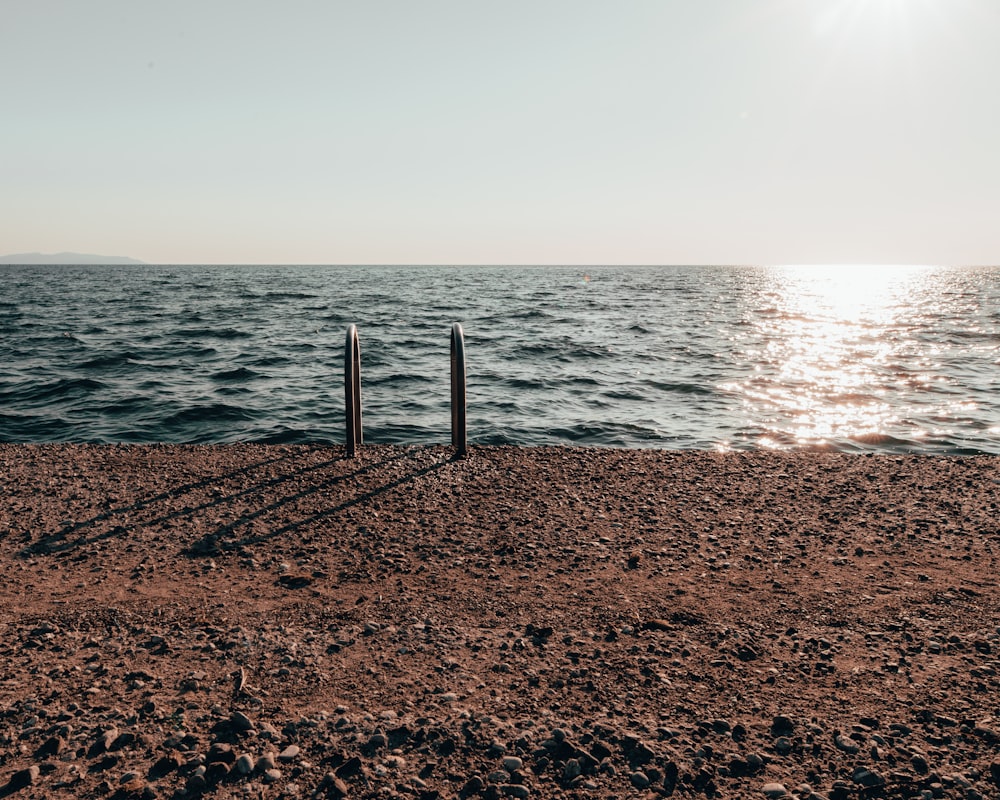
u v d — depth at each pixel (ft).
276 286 253.44
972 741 8.70
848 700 9.64
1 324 91.61
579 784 8.09
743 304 157.58
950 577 13.52
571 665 10.60
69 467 20.61
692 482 19.77
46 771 8.13
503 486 19.27
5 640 11.09
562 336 82.33
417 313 118.01
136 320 99.96
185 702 9.51
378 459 21.56
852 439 34.17
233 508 17.37
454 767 8.34
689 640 11.35
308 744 8.70
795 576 13.73
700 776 8.18
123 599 12.62
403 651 10.95
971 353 68.85
